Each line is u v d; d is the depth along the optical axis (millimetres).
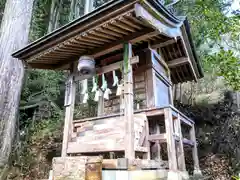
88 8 8391
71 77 3592
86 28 2750
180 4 7539
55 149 5727
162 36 3377
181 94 8039
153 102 3902
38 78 7469
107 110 4344
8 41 5453
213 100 7246
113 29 2744
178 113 3666
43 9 8922
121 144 2721
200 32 7078
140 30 2826
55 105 7113
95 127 3189
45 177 5086
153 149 3699
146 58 4160
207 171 5570
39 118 6668
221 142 6129
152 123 3967
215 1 6324
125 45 2977
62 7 9656
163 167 3234
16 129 5527
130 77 2865
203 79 7867
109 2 2373
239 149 5676
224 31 3994
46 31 8859
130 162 2482
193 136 4418
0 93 4988
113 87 4391
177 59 5059
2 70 5180
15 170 4973
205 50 7430
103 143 2891
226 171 5426
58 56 3561
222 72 3557
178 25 3373
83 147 3064
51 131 6086
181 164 3416
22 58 3613
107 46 3156
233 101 6801
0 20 7508
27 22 5984
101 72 3273
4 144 4781
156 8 2508
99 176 2441
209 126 6797
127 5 2326
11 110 5059
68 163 2648
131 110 2729
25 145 5656
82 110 7102
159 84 4465
